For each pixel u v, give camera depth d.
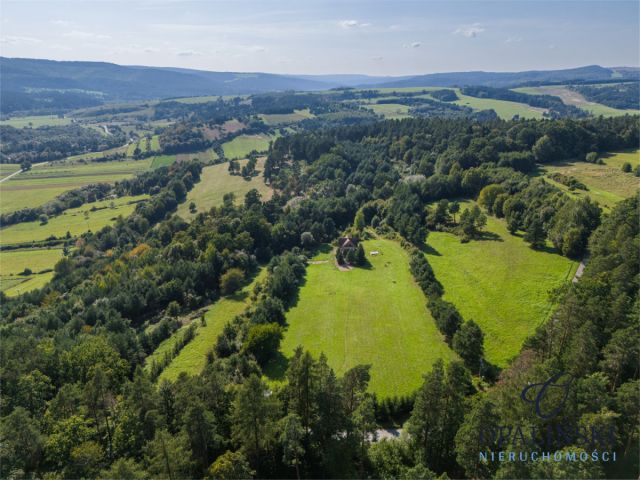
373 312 92.62
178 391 54.16
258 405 47.69
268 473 51.59
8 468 46.88
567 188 135.88
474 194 153.00
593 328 53.72
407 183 159.25
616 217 94.44
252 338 78.19
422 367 72.69
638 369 50.53
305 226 145.25
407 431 51.41
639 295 61.19
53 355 72.31
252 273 124.94
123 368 72.94
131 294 103.25
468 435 44.41
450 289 97.00
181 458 44.31
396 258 121.69
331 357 77.56
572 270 97.38
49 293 121.50
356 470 49.06
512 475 39.38
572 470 38.41
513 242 115.56
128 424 51.97
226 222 143.62
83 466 47.59
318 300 100.44
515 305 87.00
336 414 50.31
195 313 103.50
